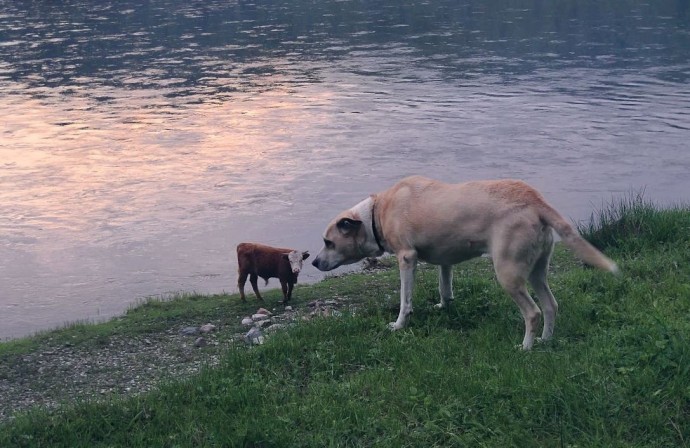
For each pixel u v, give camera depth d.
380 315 8.52
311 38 36.22
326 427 6.36
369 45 34.28
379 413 6.48
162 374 7.95
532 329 7.50
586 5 44.28
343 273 12.15
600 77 27.30
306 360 7.56
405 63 30.47
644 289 8.63
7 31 38.59
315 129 22.08
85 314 11.70
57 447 6.41
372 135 21.36
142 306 10.63
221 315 9.83
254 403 6.82
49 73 29.48
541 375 6.63
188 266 13.50
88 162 19.52
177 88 27.05
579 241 7.23
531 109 23.64
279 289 10.99
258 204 16.44
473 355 7.32
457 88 26.48
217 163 19.28
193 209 16.28
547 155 19.28
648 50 31.36
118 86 27.38
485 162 18.86
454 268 11.18
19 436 6.54
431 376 6.85
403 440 6.12
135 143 21.02
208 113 23.86
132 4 48.22
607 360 6.85
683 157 18.83
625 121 22.06
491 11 43.09
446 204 7.91
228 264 13.52
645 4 43.84
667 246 10.42
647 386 6.35
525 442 5.94
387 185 17.34
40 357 8.67
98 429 6.62
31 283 13.03
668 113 22.70
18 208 16.58
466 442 6.01
